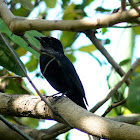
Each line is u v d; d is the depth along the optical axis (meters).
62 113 7.06
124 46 11.38
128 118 9.79
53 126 10.05
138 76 4.69
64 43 14.71
